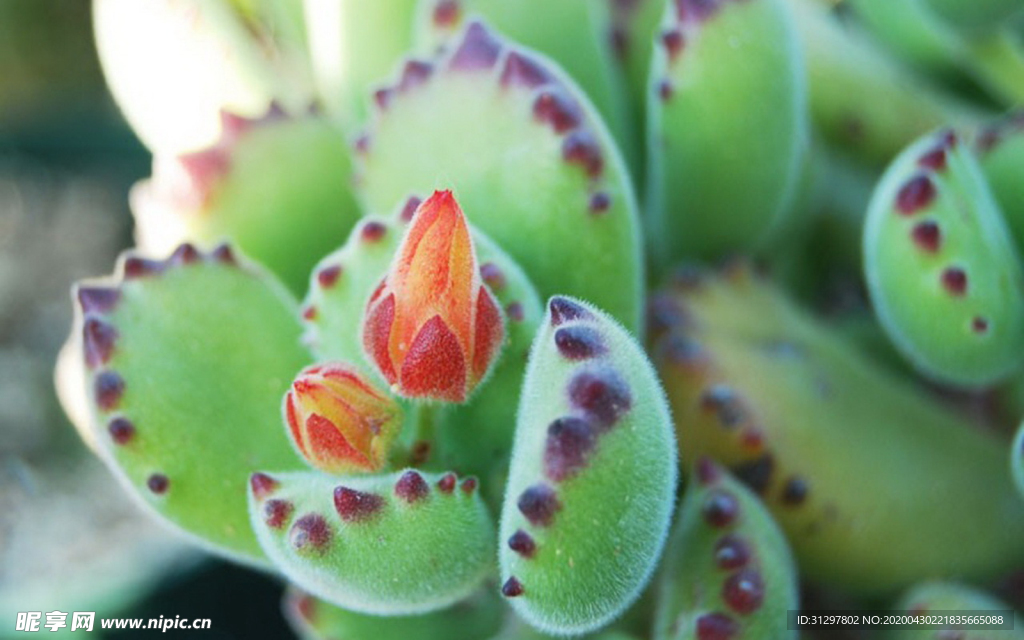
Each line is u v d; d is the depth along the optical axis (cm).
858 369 19
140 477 17
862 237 22
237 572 27
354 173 19
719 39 19
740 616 17
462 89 18
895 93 22
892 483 19
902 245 18
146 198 20
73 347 21
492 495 17
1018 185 19
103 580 28
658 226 20
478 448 17
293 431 16
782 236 21
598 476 15
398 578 16
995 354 18
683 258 20
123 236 47
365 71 20
